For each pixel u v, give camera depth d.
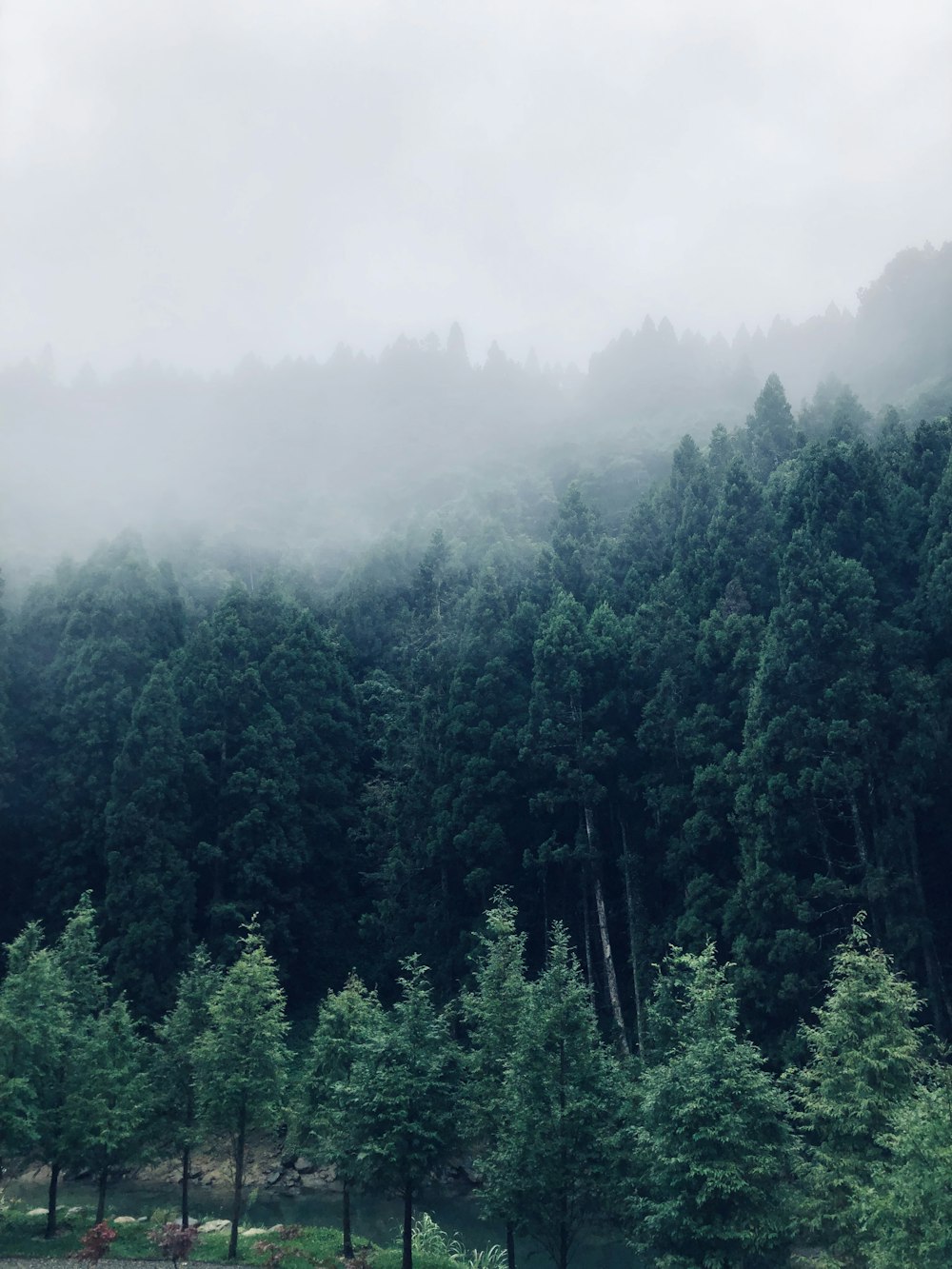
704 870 51.53
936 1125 21.42
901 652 48.19
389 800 71.69
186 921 59.56
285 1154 50.94
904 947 41.50
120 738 66.56
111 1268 30.22
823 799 47.00
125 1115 35.16
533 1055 29.48
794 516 57.03
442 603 86.31
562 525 92.88
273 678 74.38
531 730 60.97
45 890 63.41
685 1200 24.50
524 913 61.16
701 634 58.00
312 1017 64.00
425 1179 30.75
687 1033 29.42
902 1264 20.92
